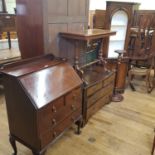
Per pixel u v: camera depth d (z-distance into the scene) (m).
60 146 1.91
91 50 2.65
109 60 3.15
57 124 1.65
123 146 1.94
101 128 2.22
